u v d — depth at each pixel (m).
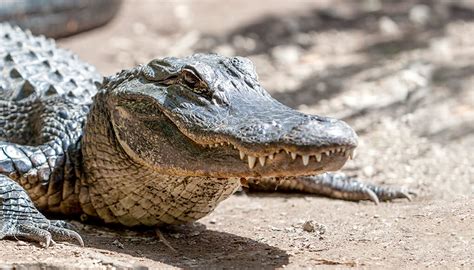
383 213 16.81
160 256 13.68
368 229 15.34
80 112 16.97
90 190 15.58
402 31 35.09
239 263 13.34
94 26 32.09
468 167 20.98
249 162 12.75
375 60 31.17
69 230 13.86
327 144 12.16
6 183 14.38
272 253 13.95
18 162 15.34
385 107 26.02
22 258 12.55
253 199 18.70
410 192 18.69
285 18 35.31
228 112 13.54
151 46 31.25
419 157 21.77
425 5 38.53
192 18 34.88
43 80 18.36
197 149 13.62
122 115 14.60
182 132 13.66
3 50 19.41
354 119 24.89
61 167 15.73
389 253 13.68
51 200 15.77
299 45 32.81
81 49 30.20
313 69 29.98
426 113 25.58
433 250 13.77
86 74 19.64
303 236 15.10
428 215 16.03
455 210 16.09
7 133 17.55
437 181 19.83
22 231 13.75
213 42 32.19
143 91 14.32
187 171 13.70
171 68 14.37
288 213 17.14
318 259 13.42
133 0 36.53
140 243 14.66
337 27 35.22
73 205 15.84
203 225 16.16
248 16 35.28
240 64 14.53
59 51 20.84
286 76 29.11
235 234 15.42
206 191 14.55
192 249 14.37
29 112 17.69
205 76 13.88
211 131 13.25
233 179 14.48
